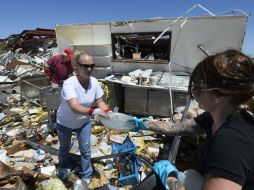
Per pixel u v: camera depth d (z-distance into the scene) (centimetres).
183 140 466
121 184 374
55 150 485
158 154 464
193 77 124
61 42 789
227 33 616
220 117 120
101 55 752
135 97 695
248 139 107
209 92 116
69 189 381
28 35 1587
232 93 110
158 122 216
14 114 704
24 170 384
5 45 1600
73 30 762
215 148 109
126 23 700
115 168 420
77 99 330
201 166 144
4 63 1280
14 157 473
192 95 128
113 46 736
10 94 868
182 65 680
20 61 1184
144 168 393
